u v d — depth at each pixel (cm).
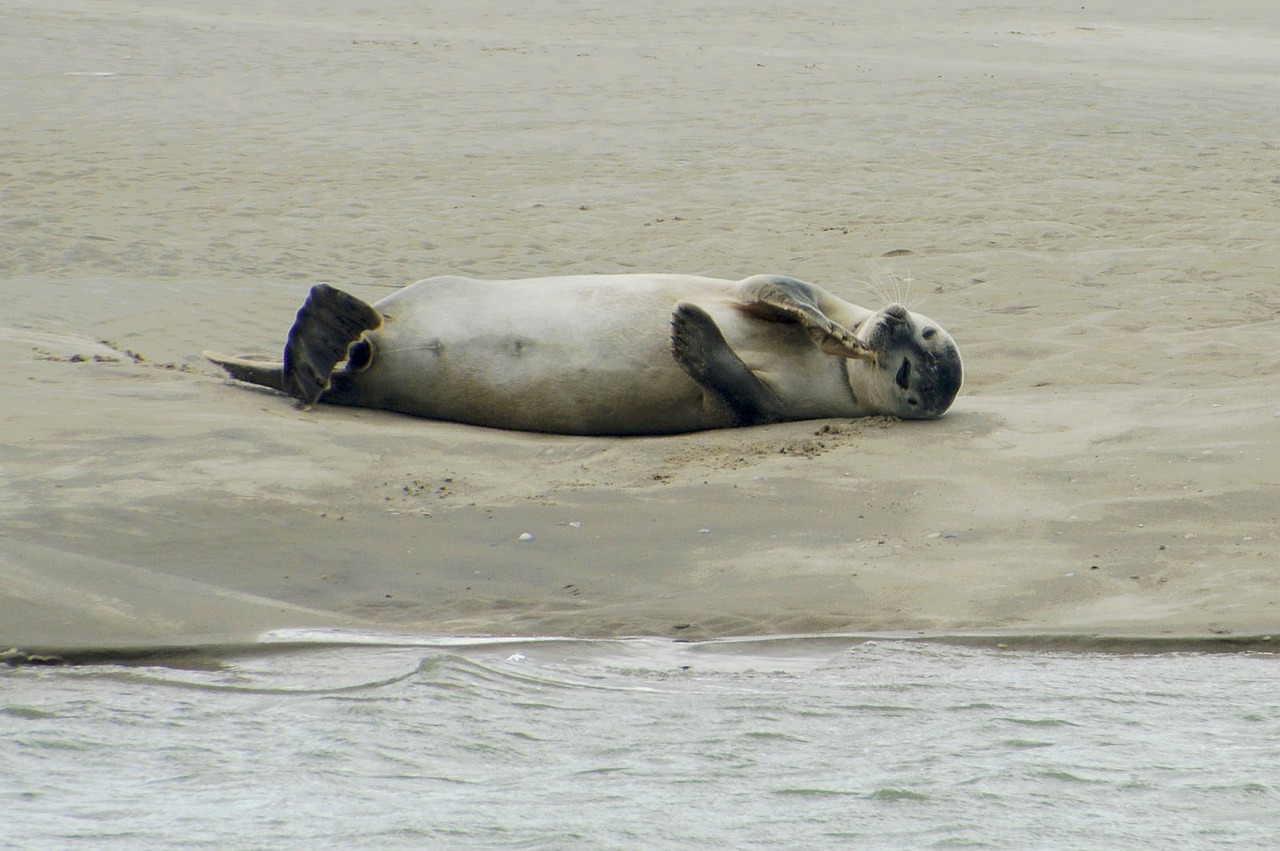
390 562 2520
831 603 2350
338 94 9300
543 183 6900
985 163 7462
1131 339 4362
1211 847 1358
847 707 1820
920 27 14488
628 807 1455
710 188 6831
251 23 12394
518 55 11031
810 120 8581
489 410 3419
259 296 4838
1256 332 4416
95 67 9956
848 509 2775
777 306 3397
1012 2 17200
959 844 1366
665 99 9256
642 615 2305
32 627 2112
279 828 1388
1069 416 3425
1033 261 5425
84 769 1573
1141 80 10531
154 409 3206
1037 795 1492
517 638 2170
